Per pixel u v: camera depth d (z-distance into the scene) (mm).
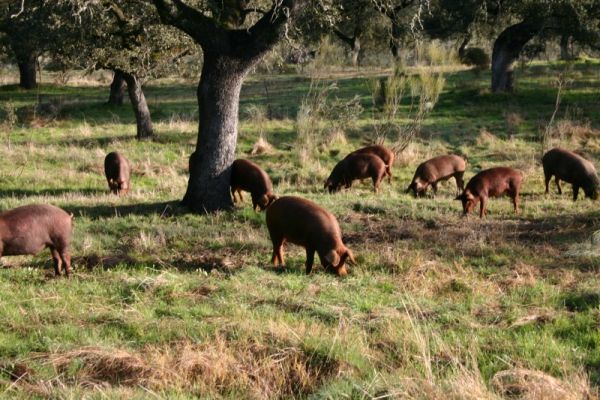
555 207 15250
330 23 15789
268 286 9219
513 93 30094
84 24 19938
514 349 6957
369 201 14883
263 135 23562
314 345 6828
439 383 5984
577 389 5836
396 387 5871
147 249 11289
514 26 30062
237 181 14656
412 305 8289
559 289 9078
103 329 7566
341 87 35094
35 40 22734
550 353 6812
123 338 7336
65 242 9852
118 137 24234
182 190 17031
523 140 22750
